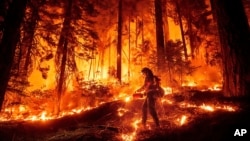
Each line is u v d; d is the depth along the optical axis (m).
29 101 13.61
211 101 8.85
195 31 17.89
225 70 8.39
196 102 9.58
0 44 6.89
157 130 7.14
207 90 11.93
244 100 7.45
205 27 17.44
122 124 8.56
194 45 17.48
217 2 8.71
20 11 7.32
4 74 6.67
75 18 15.10
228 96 8.34
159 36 14.75
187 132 6.36
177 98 10.86
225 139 5.30
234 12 8.28
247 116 6.22
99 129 8.10
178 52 14.22
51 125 10.04
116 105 10.98
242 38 8.02
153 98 7.46
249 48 7.95
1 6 7.70
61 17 14.67
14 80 11.34
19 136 8.32
